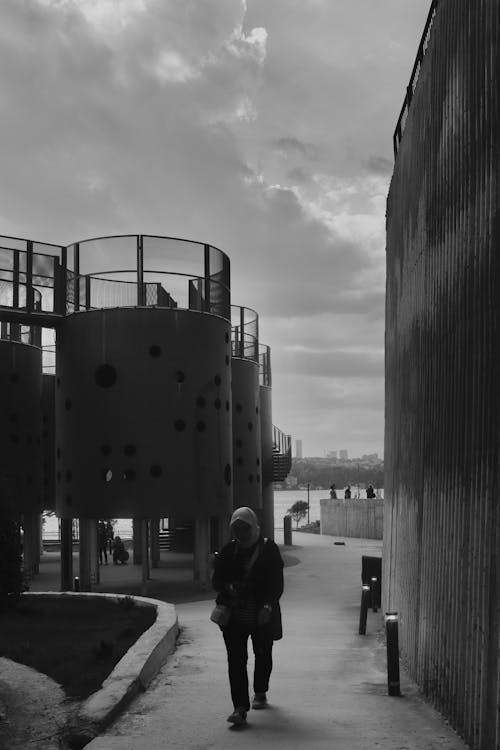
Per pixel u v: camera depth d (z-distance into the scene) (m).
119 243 25.38
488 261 6.83
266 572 7.34
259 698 7.79
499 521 6.20
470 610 6.93
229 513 26.16
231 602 7.29
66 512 25.36
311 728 7.01
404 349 12.43
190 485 24.73
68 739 6.94
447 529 8.16
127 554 34.38
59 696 8.35
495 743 5.90
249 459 35.81
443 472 8.54
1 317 25.50
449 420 8.31
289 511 106.12
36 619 14.05
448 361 8.45
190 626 14.07
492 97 6.77
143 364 24.61
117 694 7.86
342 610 19.81
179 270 25.70
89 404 24.86
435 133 9.50
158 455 24.41
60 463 25.95
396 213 14.30
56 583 29.25
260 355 43.66
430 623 8.75
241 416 35.69
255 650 7.73
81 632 12.42
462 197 7.86
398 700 8.27
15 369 31.73
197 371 25.28
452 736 6.82
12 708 8.04
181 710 7.68
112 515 24.27
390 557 14.32
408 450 11.49
